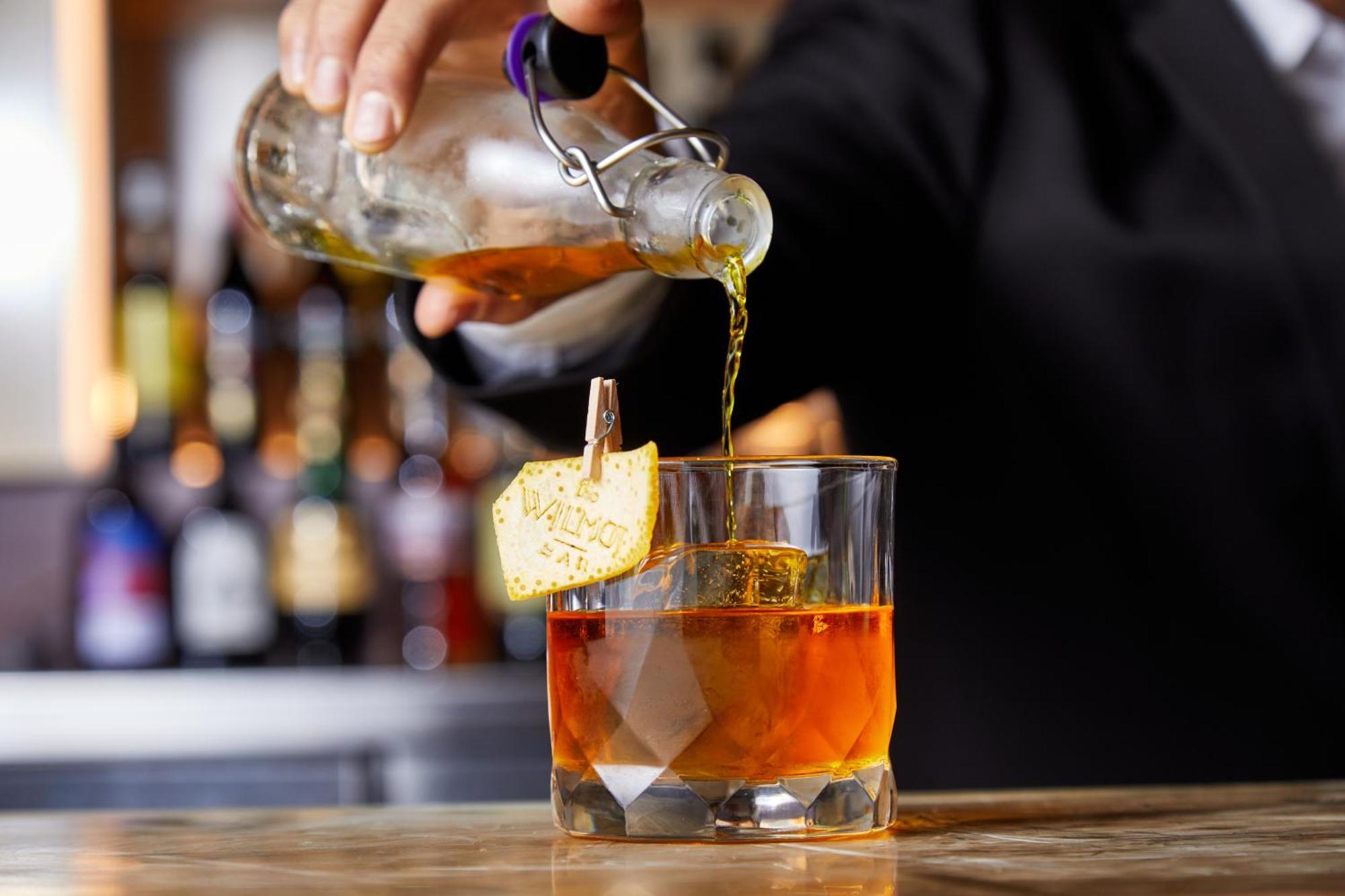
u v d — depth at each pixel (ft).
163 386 6.26
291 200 2.77
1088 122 3.58
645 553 2.26
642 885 2.08
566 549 2.29
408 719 5.13
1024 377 3.51
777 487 2.28
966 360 3.56
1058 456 3.52
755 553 2.27
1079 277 3.47
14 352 6.23
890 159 3.48
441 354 2.94
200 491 6.36
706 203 2.39
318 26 2.56
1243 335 3.43
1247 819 2.43
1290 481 3.43
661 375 2.98
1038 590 3.54
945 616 3.60
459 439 6.20
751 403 3.24
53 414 6.23
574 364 2.94
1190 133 3.52
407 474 6.17
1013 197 3.52
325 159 2.71
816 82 3.53
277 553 5.94
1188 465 3.46
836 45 3.62
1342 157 3.59
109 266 6.39
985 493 3.57
